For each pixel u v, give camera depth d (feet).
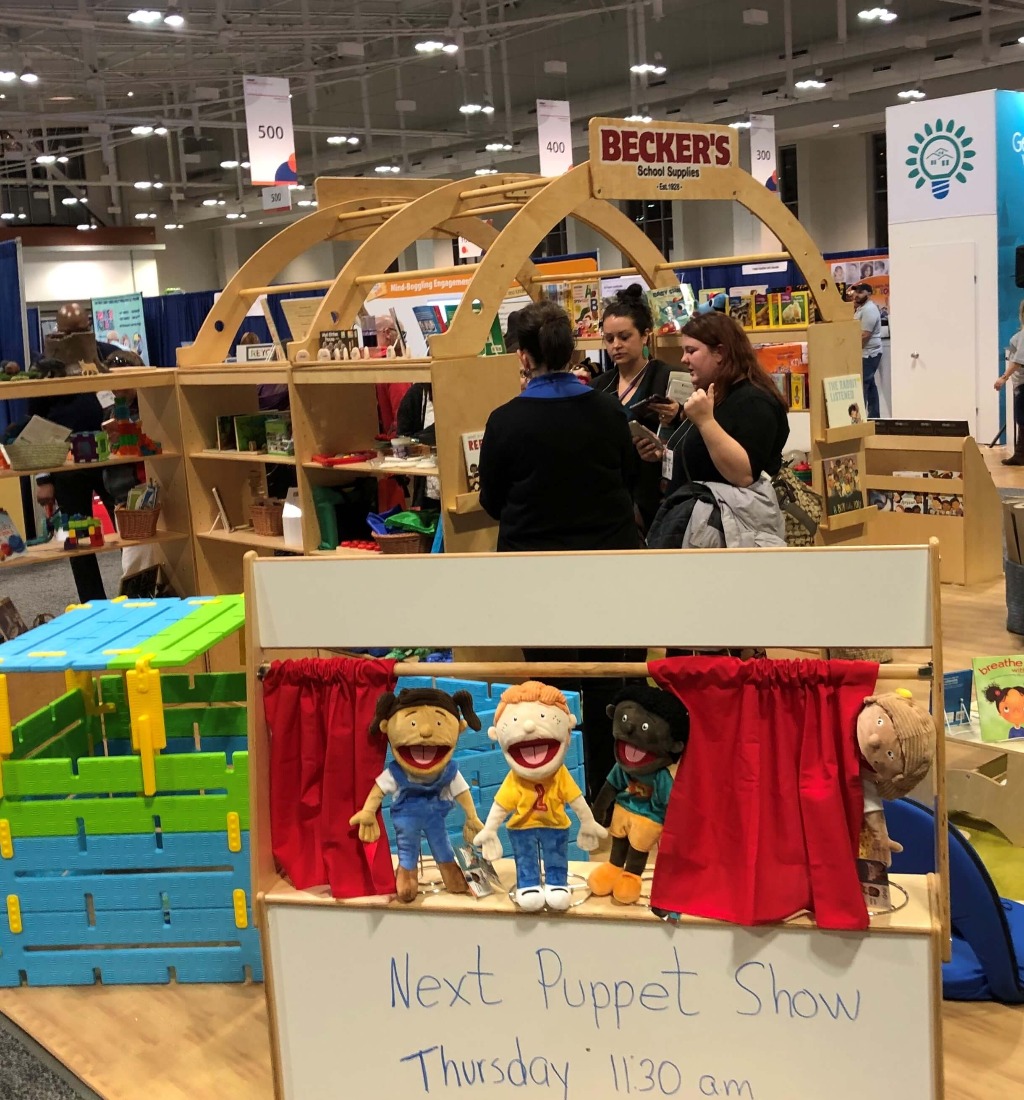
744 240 60.64
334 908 6.93
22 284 29.53
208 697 11.43
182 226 84.43
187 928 9.61
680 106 56.80
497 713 6.72
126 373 17.46
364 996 6.98
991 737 11.26
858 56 48.57
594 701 11.43
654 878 6.52
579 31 48.62
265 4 45.50
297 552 16.94
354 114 64.64
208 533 18.28
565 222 68.54
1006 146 32.94
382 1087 7.04
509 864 7.37
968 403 34.78
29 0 42.01
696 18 46.65
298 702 7.05
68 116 53.57
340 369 14.96
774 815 6.34
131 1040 8.80
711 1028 6.52
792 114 54.39
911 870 8.75
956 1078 7.74
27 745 10.41
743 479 10.68
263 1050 8.57
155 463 18.85
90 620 10.89
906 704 6.12
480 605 6.77
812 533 11.94
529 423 11.22
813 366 17.31
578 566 6.59
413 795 6.95
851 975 6.29
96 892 9.64
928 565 6.15
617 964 6.59
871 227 59.00
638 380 14.67
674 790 6.45
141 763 9.47
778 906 6.30
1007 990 8.59
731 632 6.46
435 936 6.82
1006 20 44.47
